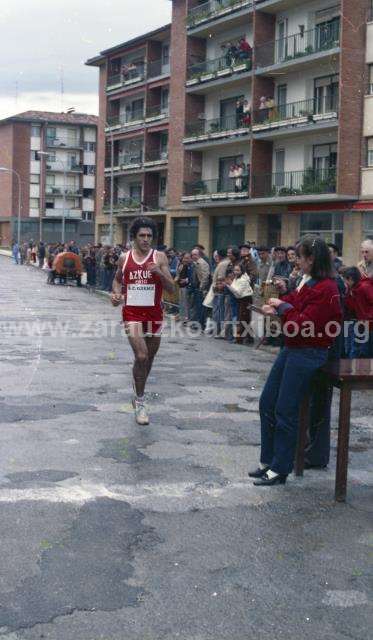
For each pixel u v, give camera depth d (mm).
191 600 3693
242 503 5152
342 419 5164
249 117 35219
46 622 3420
